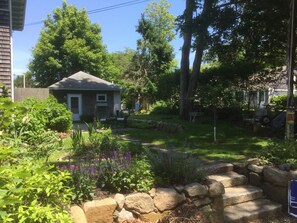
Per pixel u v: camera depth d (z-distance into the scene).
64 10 38.81
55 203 2.92
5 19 10.84
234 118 15.45
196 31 14.07
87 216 3.76
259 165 6.07
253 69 17.45
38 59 37.69
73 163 4.98
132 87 33.34
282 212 5.45
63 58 37.56
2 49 10.81
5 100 2.56
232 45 15.86
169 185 4.64
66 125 11.65
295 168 5.74
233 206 5.39
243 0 13.79
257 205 5.46
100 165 4.42
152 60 37.47
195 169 4.92
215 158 7.26
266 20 14.27
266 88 18.11
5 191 2.19
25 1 12.98
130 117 18.20
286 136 8.35
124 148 7.02
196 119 14.82
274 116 12.69
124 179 4.26
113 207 3.95
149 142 10.04
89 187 3.96
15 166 2.89
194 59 15.35
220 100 10.46
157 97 24.55
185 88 15.63
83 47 38.09
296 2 11.28
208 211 4.57
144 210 4.18
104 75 40.28
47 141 6.53
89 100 23.75
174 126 12.59
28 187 2.56
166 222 4.15
